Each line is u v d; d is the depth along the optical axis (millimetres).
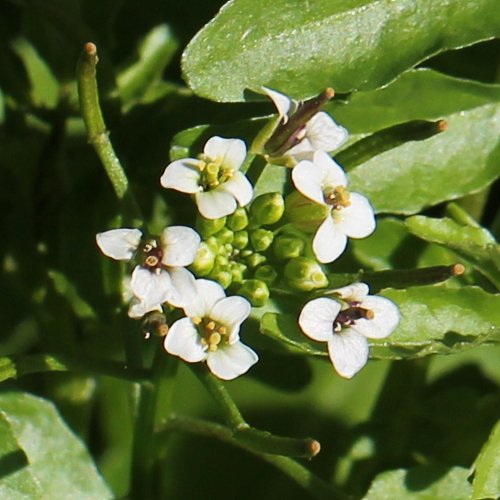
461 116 198
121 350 206
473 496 187
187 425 194
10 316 208
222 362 181
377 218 201
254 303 185
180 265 181
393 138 185
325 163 184
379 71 190
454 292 189
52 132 208
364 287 182
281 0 188
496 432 188
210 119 203
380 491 197
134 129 204
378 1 190
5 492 194
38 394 208
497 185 208
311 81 189
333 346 182
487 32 192
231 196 182
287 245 186
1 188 208
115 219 202
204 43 186
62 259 202
